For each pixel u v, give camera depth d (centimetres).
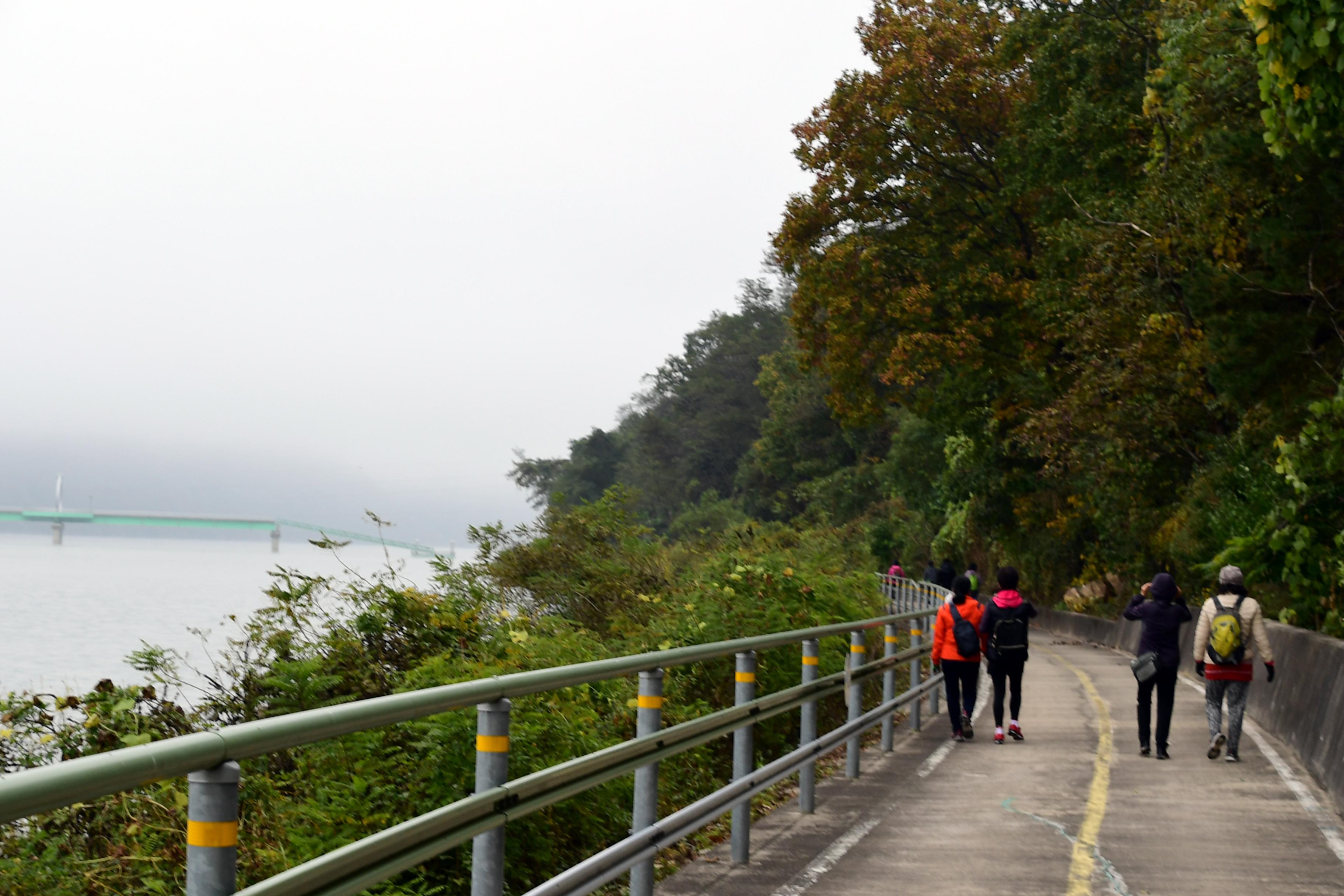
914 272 3544
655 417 11050
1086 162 3042
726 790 722
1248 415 2083
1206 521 2278
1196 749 1302
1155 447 2681
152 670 865
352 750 712
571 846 805
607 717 1018
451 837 403
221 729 299
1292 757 1241
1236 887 732
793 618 1401
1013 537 4431
